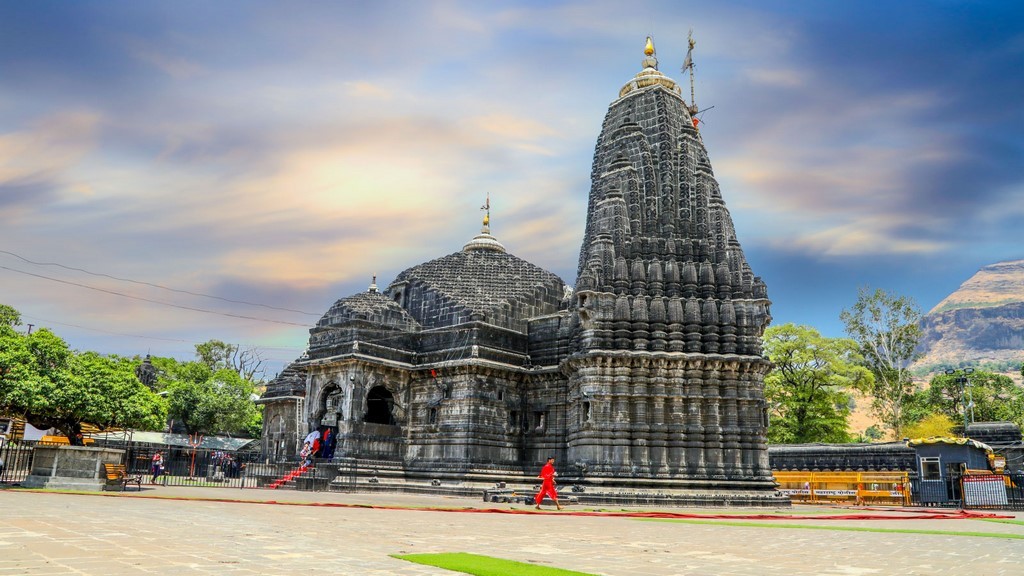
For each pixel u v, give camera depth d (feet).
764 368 138.62
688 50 179.83
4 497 72.74
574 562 38.27
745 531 64.85
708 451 132.36
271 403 196.85
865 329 261.03
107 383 162.09
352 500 105.91
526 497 112.68
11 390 144.77
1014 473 154.71
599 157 161.79
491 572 32.32
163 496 91.09
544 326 160.97
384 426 154.61
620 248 141.79
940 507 136.05
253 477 161.79
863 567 39.58
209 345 385.29
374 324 159.43
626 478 127.54
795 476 163.63
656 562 39.45
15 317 269.03
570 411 142.31
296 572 30.19
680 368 134.82
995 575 37.22
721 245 145.48
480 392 151.84
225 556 34.24
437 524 63.10
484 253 186.50
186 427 262.06
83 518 51.37
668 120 154.20
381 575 30.25
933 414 255.29
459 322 160.86
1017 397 267.80
